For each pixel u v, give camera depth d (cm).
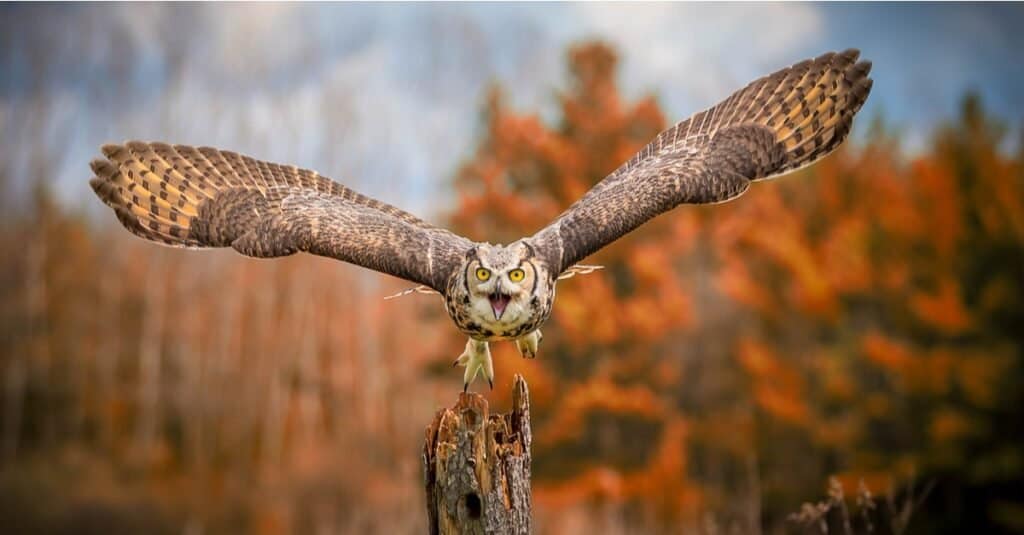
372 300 3228
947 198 2217
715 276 2559
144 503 2712
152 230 660
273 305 3288
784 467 2277
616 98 2697
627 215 630
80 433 3183
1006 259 2139
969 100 2388
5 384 3195
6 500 2689
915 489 2073
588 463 2388
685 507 2158
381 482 2656
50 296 3581
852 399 2205
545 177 2678
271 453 2919
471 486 536
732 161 662
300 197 673
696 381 2498
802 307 2303
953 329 2091
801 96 672
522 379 557
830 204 2541
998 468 1984
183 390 3228
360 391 3000
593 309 2405
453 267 604
